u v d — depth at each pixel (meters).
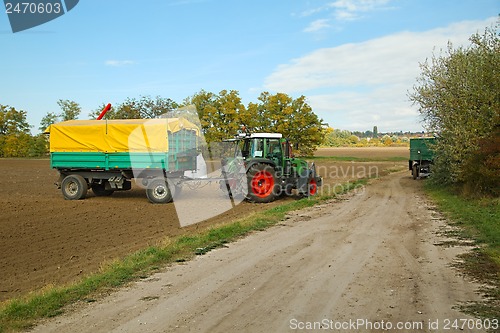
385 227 12.55
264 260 8.86
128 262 8.68
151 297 6.74
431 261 8.62
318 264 8.50
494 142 16.64
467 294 6.61
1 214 15.66
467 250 9.48
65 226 13.41
